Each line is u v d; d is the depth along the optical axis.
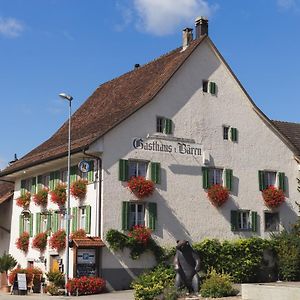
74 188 28.48
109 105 33.31
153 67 33.03
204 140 30.58
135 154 28.23
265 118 32.94
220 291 19.58
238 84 32.22
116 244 26.88
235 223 30.88
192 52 30.84
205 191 30.17
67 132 34.81
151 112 29.05
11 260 31.48
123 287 26.91
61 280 27.27
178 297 19.47
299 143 36.31
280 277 31.27
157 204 28.47
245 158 31.97
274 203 32.31
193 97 30.56
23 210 34.62
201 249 28.86
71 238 27.92
